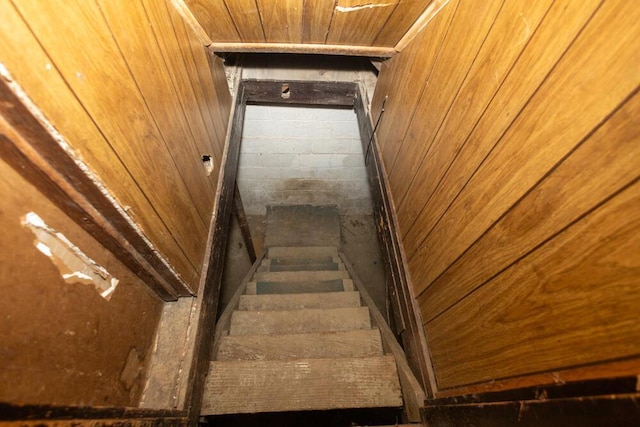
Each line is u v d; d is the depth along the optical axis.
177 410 1.06
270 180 3.90
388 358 1.50
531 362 0.71
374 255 4.11
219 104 1.88
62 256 0.64
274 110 3.36
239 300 2.21
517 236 0.75
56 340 0.61
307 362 1.48
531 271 0.70
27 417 0.44
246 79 2.53
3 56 0.45
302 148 3.65
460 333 1.04
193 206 1.34
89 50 0.67
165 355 1.16
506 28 0.80
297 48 1.78
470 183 0.96
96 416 0.61
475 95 0.94
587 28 0.56
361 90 2.54
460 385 1.04
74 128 0.59
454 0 1.13
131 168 0.82
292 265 3.36
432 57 1.29
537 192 0.68
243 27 1.60
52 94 0.54
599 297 0.53
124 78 0.81
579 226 0.57
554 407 0.63
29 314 0.54
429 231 1.27
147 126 0.93
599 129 0.53
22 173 0.54
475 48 0.96
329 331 1.81
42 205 0.59
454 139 1.07
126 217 0.76
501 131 0.81
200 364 1.28
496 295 0.84
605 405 0.52
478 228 0.92
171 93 1.13
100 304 0.78
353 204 4.18
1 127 0.49
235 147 2.22
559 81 0.62
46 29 0.55
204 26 1.54
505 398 0.79
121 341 0.90
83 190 0.64
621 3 0.50
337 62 2.63
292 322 1.90
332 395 1.41
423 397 1.29
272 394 1.40
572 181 0.59
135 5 0.90
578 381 0.58
